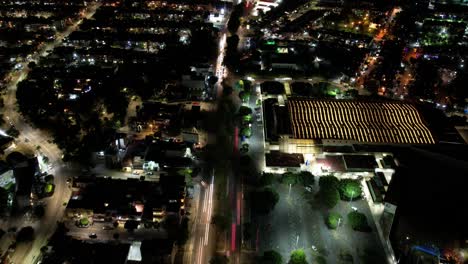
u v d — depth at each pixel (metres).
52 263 182.12
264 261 188.38
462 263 197.75
